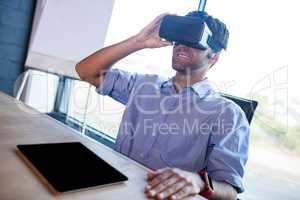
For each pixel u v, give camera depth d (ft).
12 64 6.39
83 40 5.62
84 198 1.43
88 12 5.60
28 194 1.33
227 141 2.73
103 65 3.67
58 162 1.72
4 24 6.07
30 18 6.35
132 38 3.55
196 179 1.95
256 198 4.16
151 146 3.15
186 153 2.99
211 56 3.19
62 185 1.44
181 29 2.73
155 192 1.64
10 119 2.40
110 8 5.56
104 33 5.56
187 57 3.13
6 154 1.70
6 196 1.27
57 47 5.72
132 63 5.03
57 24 5.69
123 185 1.67
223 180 2.44
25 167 1.59
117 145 3.43
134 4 5.54
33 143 1.97
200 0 5.00
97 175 1.67
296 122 4.15
